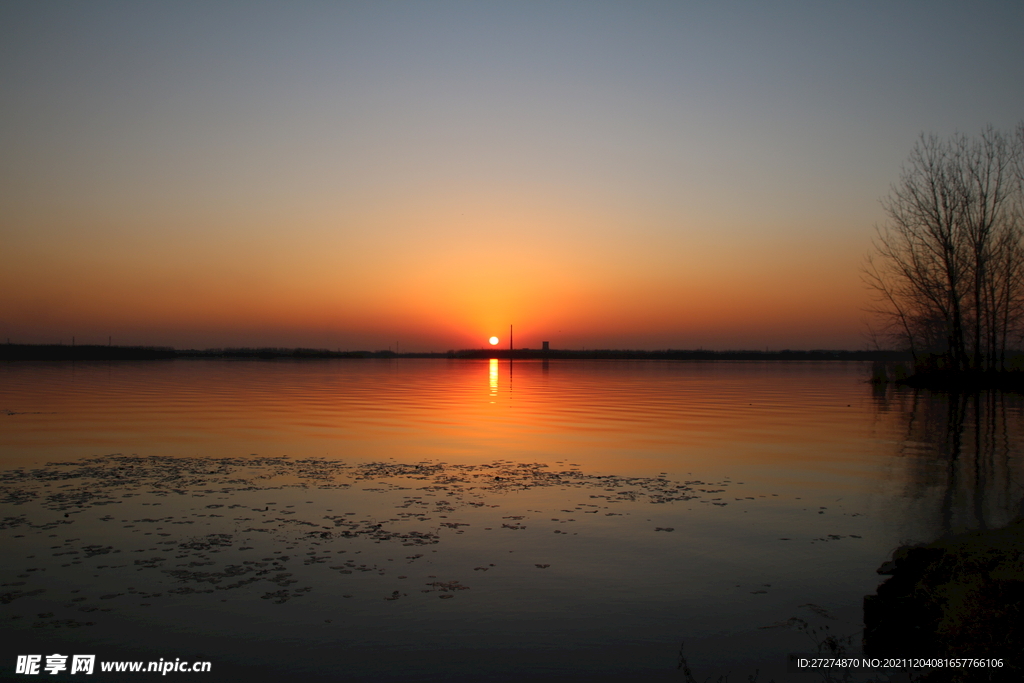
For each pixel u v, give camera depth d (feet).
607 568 26.18
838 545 29.27
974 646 18.16
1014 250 136.15
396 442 58.70
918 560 24.29
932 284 142.82
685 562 26.96
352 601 22.68
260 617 21.38
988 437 63.52
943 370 143.74
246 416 79.87
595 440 60.64
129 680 17.53
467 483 41.39
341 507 35.09
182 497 36.88
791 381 171.42
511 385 152.76
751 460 50.21
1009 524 28.48
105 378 169.37
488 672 18.26
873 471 46.06
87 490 38.34
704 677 18.11
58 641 19.65
